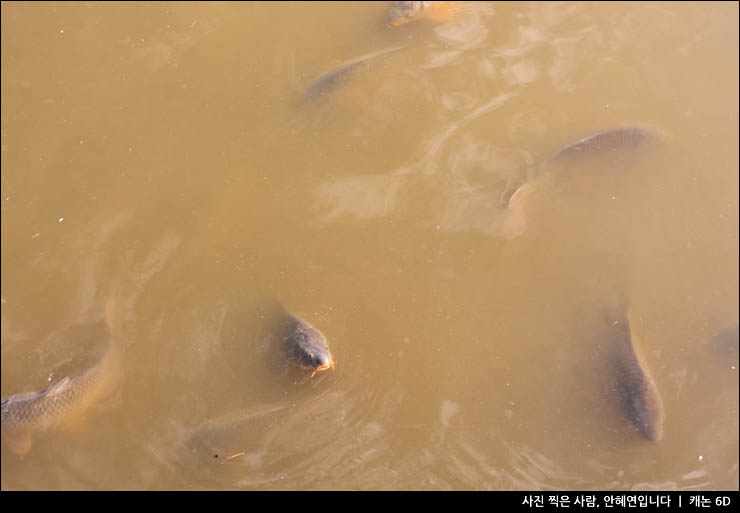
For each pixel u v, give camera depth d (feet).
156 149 18.83
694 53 20.27
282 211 18.25
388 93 19.49
